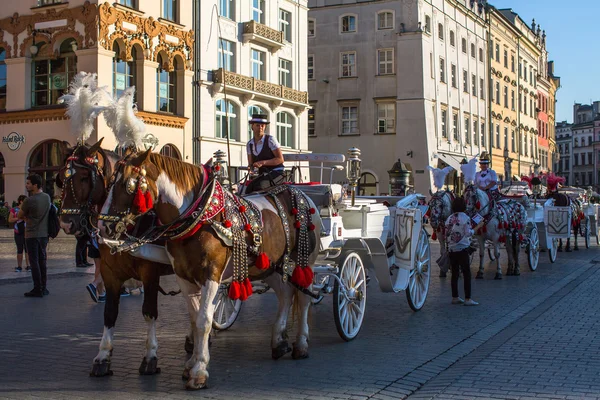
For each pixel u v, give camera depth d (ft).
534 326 33.09
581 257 73.41
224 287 30.01
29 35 104.22
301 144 142.10
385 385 22.43
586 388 21.91
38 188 42.83
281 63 138.72
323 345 28.96
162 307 39.27
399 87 160.04
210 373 24.11
